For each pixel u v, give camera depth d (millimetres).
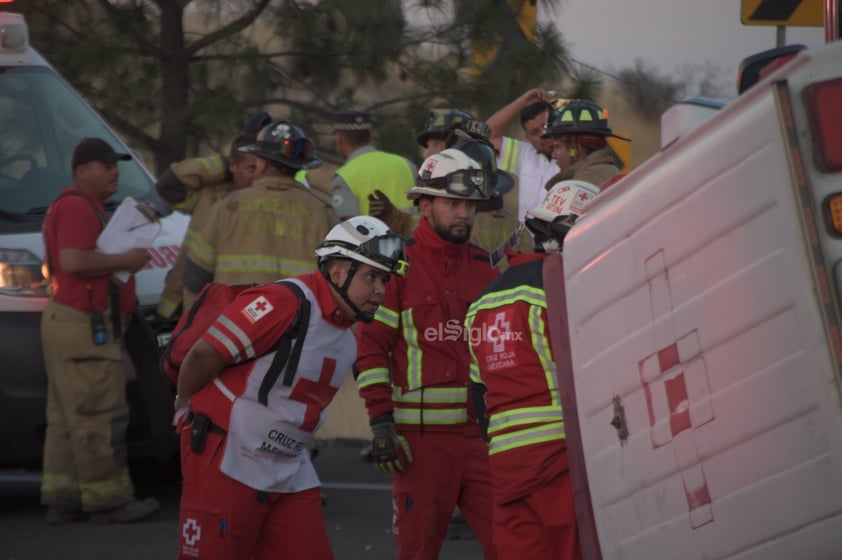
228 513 8664
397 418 10320
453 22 22641
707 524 6219
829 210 5633
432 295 10281
